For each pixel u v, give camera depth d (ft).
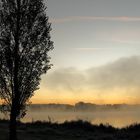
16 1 115.65
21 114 113.91
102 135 141.28
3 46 113.09
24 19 115.24
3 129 132.87
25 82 113.70
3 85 112.57
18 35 114.21
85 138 130.82
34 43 115.14
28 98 114.21
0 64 112.27
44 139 121.70
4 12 114.93
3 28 114.01
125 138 134.21
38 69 114.62
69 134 138.10
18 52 113.60
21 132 134.21
